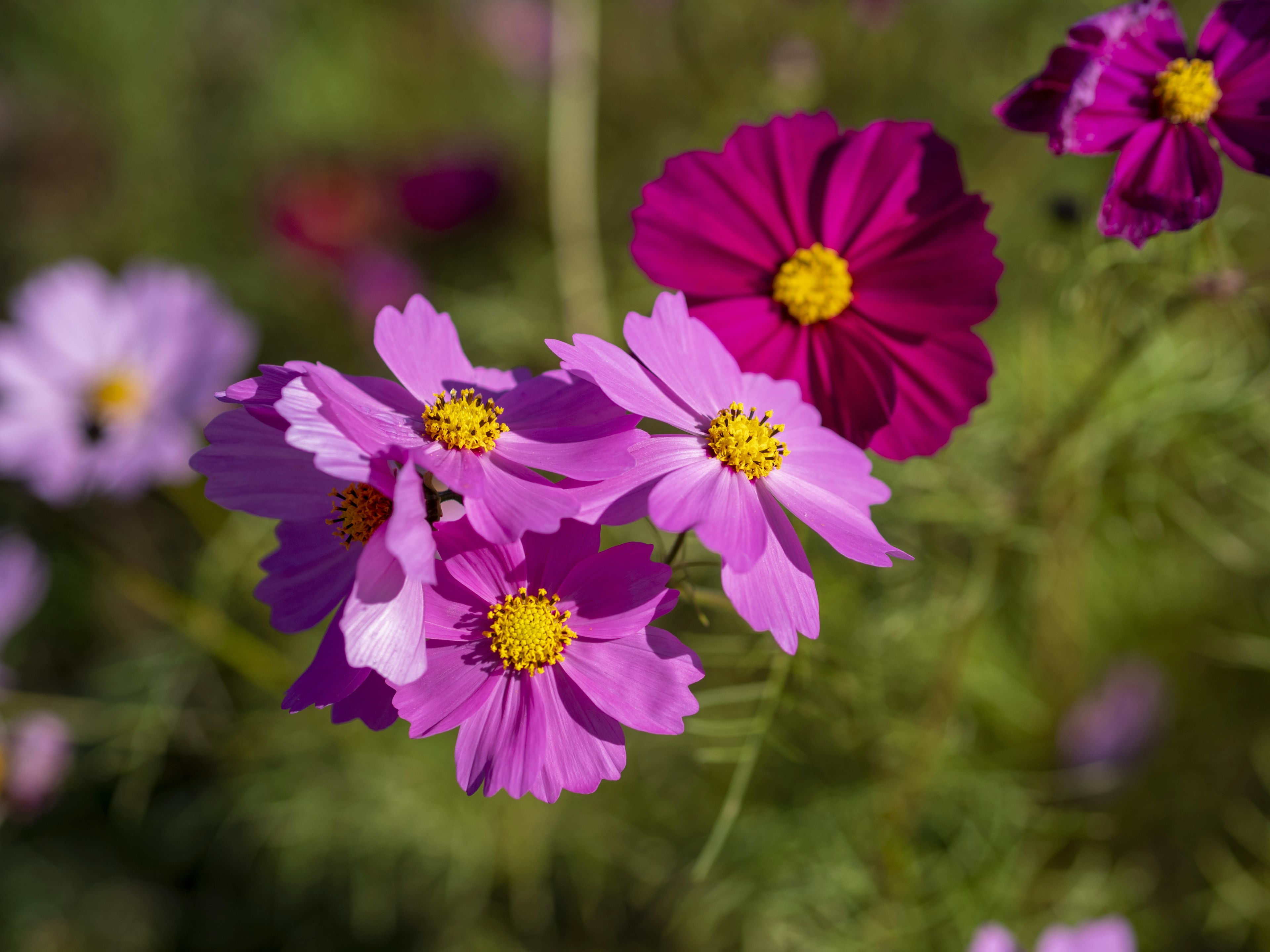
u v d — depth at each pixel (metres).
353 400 0.33
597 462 0.33
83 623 0.73
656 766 0.57
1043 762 0.55
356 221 0.85
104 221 0.94
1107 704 0.55
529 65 0.96
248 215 0.91
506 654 0.33
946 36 0.70
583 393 0.34
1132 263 0.41
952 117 0.70
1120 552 0.59
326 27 0.99
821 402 0.36
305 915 0.67
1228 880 0.56
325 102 0.97
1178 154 0.36
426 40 0.99
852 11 0.67
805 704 0.42
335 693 0.32
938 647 0.51
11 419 0.60
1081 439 0.46
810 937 0.51
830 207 0.37
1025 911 0.54
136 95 0.98
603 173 0.79
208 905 0.68
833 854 0.50
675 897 0.58
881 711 0.46
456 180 0.83
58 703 0.59
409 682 0.31
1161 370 0.47
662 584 0.33
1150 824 0.58
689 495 0.33
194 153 0.97
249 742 0.61
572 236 0.61
